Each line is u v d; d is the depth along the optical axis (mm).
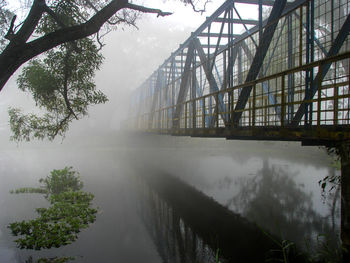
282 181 11773
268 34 8047
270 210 7980
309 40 6512
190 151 26219
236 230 6723
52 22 7137
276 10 7977
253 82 6875
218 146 30984
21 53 4695
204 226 7059
